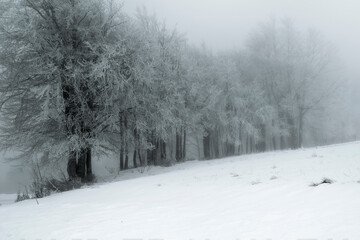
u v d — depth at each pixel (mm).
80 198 10367
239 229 4828
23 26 17734
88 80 19094
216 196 7992
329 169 10344
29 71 17969
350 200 5691
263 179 9867
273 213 5566
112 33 21297
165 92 26656
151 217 6250
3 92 18609
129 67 20234
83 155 19844
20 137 18875
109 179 21406
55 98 17781
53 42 18688
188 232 4945
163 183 12031
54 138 18938
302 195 6684
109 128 21000
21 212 8586
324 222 4660
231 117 36500
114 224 5922
